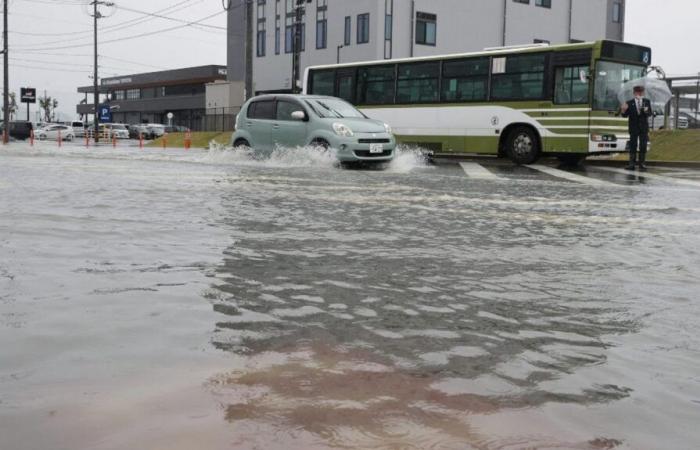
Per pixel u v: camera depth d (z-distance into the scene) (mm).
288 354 2473
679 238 5805
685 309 3348
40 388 2078
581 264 4562
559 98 17719
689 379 2312
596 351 2623
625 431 1858
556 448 1731
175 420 1843
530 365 2426
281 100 16375
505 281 3973
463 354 2539
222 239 5254
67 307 3092
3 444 1690
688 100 31234
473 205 8172
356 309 3209
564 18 48906
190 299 3301
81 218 6250
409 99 20891
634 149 16312
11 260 4242
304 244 5141
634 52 17562
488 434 1802
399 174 13367
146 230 5598
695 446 1772
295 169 14094
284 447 1679
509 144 18797
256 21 52562
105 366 2291
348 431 1789
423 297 3504
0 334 2658
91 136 60938
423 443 1728
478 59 19312
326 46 46094
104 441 1706
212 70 74250
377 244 5238
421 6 43031
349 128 15109
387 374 2281
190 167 14391
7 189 8898
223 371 2262
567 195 9609
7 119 48219
